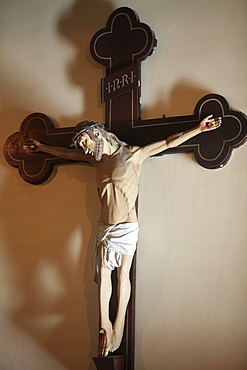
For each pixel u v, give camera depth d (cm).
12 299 341
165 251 317
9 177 354
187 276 312
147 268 318
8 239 347
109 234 309
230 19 326
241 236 306
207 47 328
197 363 303
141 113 332
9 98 362
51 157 342
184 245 314
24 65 363
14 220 348
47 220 342
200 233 313
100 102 343
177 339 308
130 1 347
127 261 308
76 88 350
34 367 331
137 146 322
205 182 316
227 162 314
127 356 307
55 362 328
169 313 311
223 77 322
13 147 351
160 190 322
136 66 333
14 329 338
